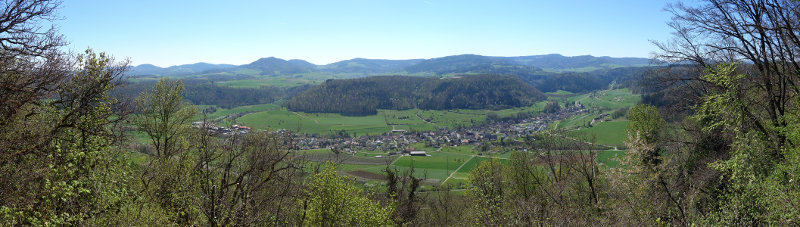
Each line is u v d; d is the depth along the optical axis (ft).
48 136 39.14
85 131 44.52
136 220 41.32
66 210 34.53
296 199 50.19
